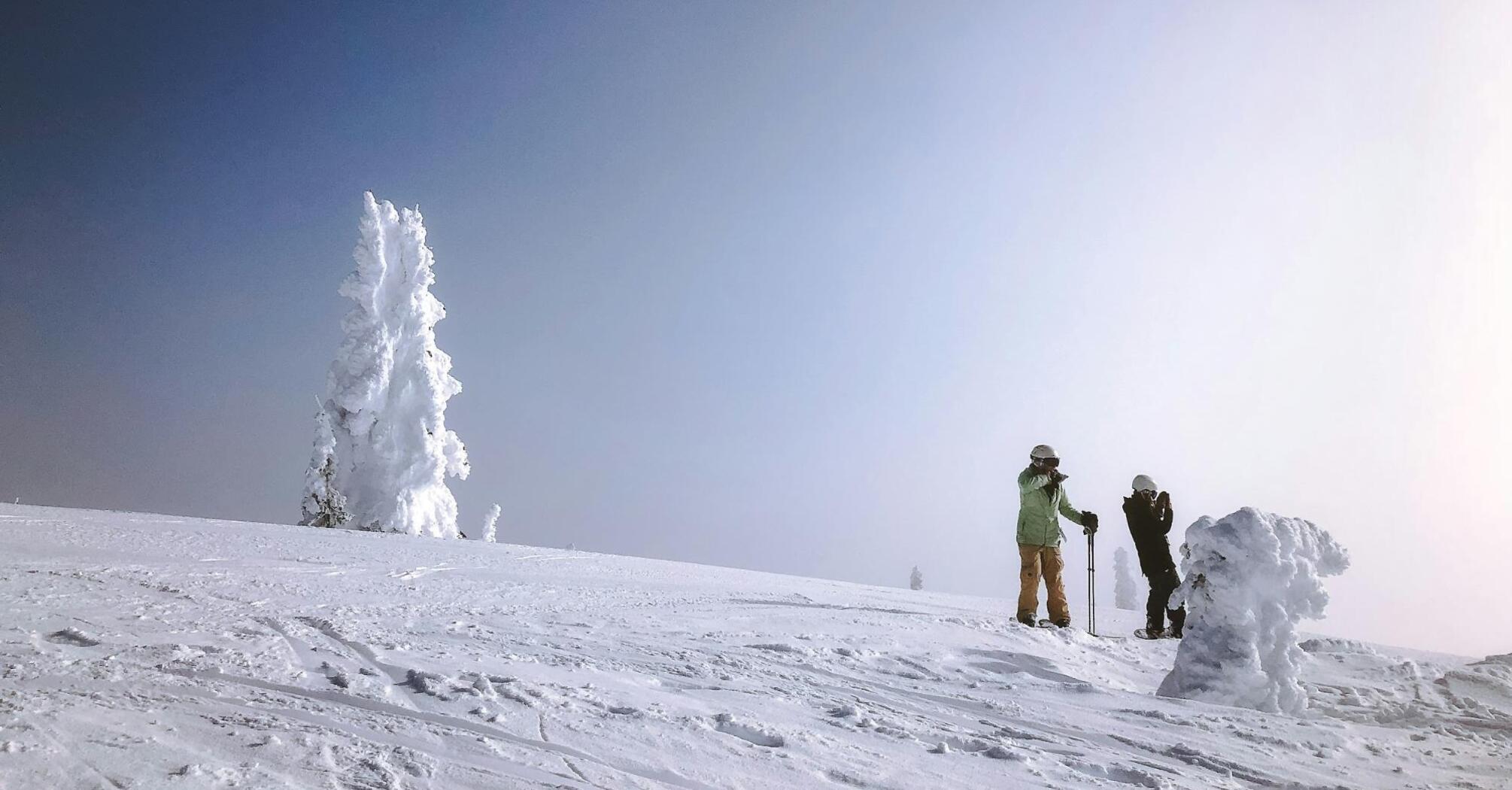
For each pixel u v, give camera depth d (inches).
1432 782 147.0
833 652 259.6
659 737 141.6
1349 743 172.2
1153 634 396.5
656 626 298.0
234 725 127.0
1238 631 226.2
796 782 125.3
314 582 362.0
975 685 223.0
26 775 97.6
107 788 96.0
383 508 1033.5
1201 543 236.5
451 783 109.5
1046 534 388.2
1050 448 392.8
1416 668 272.7
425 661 191.2
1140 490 416.2
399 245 1087.0
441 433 1077.1
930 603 492.4
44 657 169.3
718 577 610.5
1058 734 171.3
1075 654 308.3
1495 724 201.8
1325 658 297.1
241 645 196.4
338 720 136.0
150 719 126.5
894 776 131.3
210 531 580.4
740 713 167.0
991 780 133.6
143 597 268.2
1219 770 149.6
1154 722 186.5
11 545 398.6
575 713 152.4
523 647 231.9
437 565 504.4
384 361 1048.8
